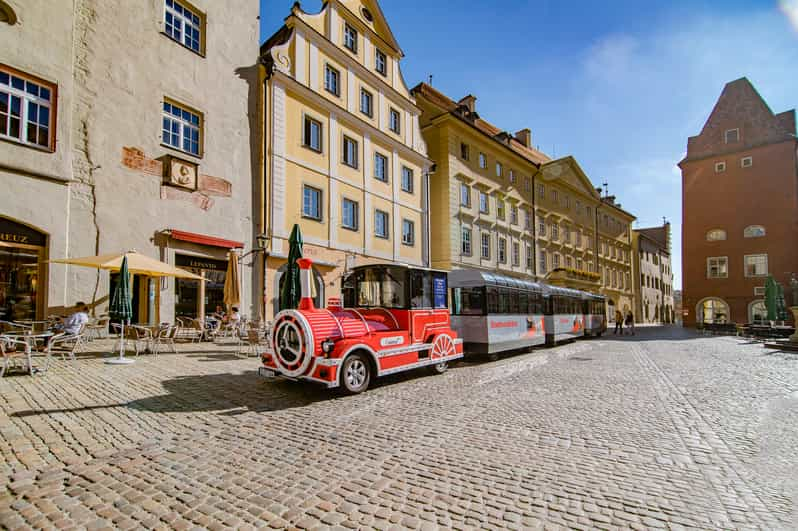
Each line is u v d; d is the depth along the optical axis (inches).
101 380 289.3
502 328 551.5
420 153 965.2
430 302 384.2
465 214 1082.1
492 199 1198.3
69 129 449.7
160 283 514.0
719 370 446.0
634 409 269.7
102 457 171.5
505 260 1249.4
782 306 1197.1
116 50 493.7
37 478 150.8
